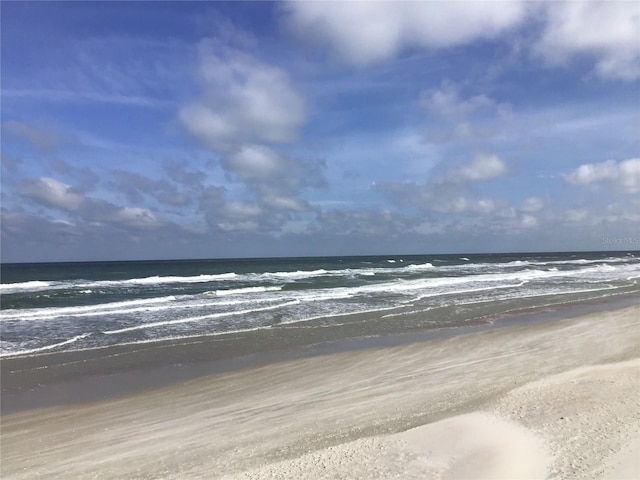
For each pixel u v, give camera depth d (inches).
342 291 1028.5
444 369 419.5
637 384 323.6
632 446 218.1
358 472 209.8
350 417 304.2
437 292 1001.5
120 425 309.4
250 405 341.4
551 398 307.4
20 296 999.6
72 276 1784.0
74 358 476.1
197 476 225.6
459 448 230.7
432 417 293.4
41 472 243.9
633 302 852.0
